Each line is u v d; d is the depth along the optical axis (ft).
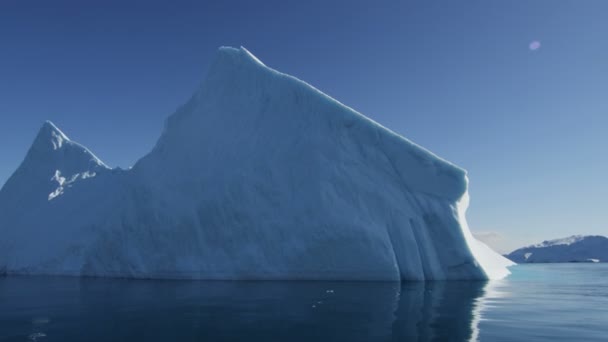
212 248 57.36
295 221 54.60
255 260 54.44
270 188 57.98
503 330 21.58
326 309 28.55
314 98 63.57
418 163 56.70
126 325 23.40
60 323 24.20
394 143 58.39
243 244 56.08
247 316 25.91
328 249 52.24
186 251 58.54
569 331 21.38
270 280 53.16
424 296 36.09
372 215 53.62
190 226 59.11
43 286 48.96
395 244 52.54
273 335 20.61
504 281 53.88
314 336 20.33
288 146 60.80
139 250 61.87
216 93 75.25
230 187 58.80
